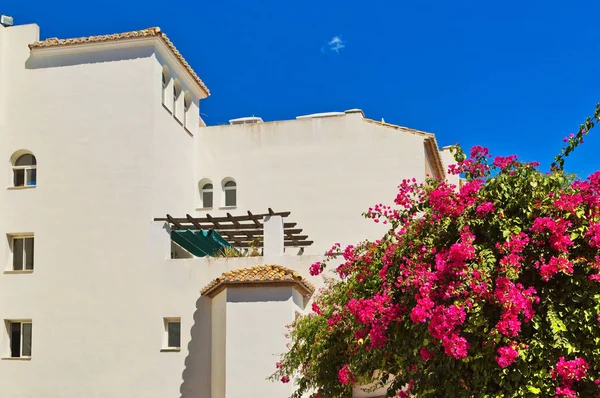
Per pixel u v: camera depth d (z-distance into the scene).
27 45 23.91
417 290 10.33
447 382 9.99
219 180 26.84
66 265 22.36
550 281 9.51
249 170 26.73
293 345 17.30
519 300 8.97
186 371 20.95
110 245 22.23
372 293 12.20
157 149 23.03
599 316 8.98
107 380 21.41
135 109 22.95
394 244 11.32
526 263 9.57
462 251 9.46
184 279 21.52
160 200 23.08
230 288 19.48
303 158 26.44
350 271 12.77
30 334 22.53
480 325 9.48
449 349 9.27
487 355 9.42
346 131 26.30
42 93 23.58
